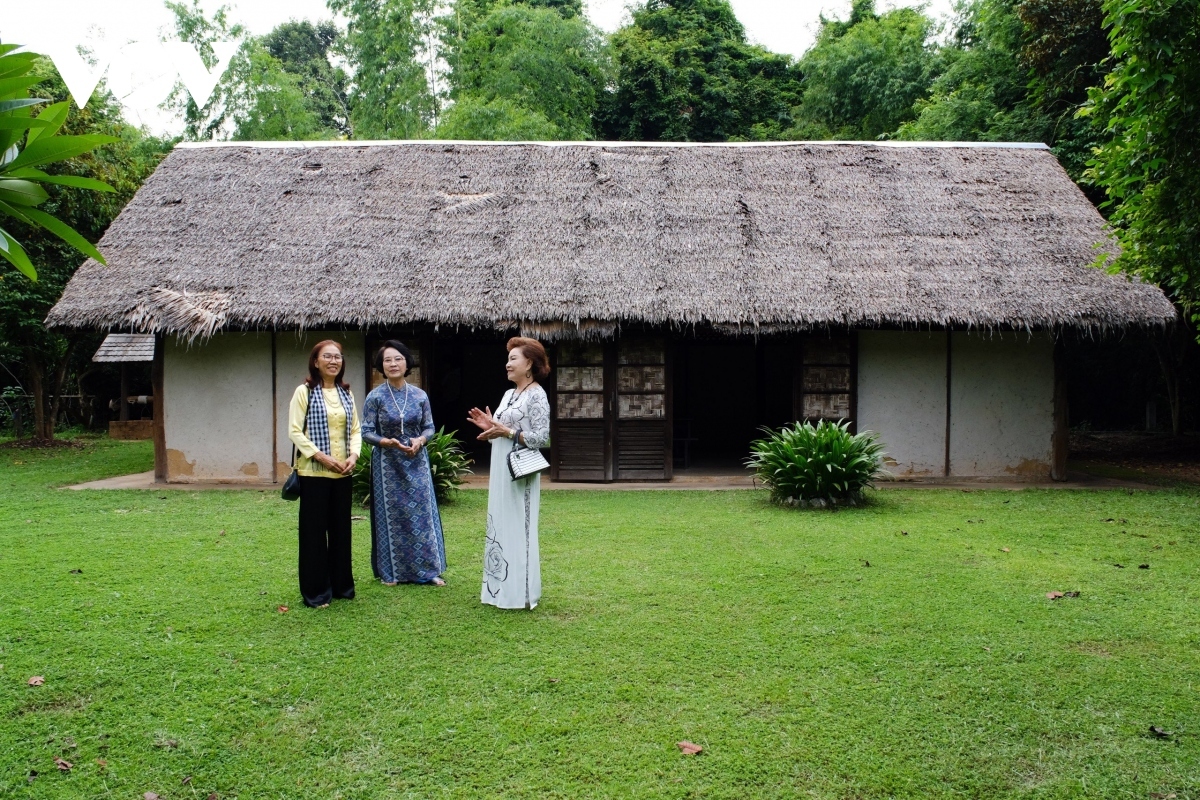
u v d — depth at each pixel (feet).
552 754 9.83
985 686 11.70
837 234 31.68
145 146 60.90
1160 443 43.75
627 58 82.02
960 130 47.52
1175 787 9.22
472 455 38.99
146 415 59.77
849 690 11.55
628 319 28.27
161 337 30.94
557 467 31.53
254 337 31.09
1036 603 15.37
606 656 12.70
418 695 11.35
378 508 16.43
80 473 34.06
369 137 71.92
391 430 16.28
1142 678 12.01
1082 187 39.70
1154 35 20.13
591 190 33.91
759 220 32.35
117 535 21.17
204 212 32.58
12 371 54.34
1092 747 10.07
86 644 13.07
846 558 18.70
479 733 10.32
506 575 14.79
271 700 11.18
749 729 10.43
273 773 9.43
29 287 40.88
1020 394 31.65
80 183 5.96
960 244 31.22
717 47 86.12
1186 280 23.63
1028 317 28.27
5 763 9.57
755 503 26.23
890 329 29.94
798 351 31.55
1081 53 38.45
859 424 31.58
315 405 14.85
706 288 29.14
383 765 9.60
